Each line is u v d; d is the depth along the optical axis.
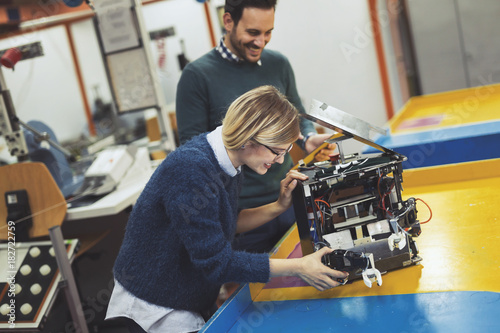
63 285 2.14
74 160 3.07
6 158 2.91
